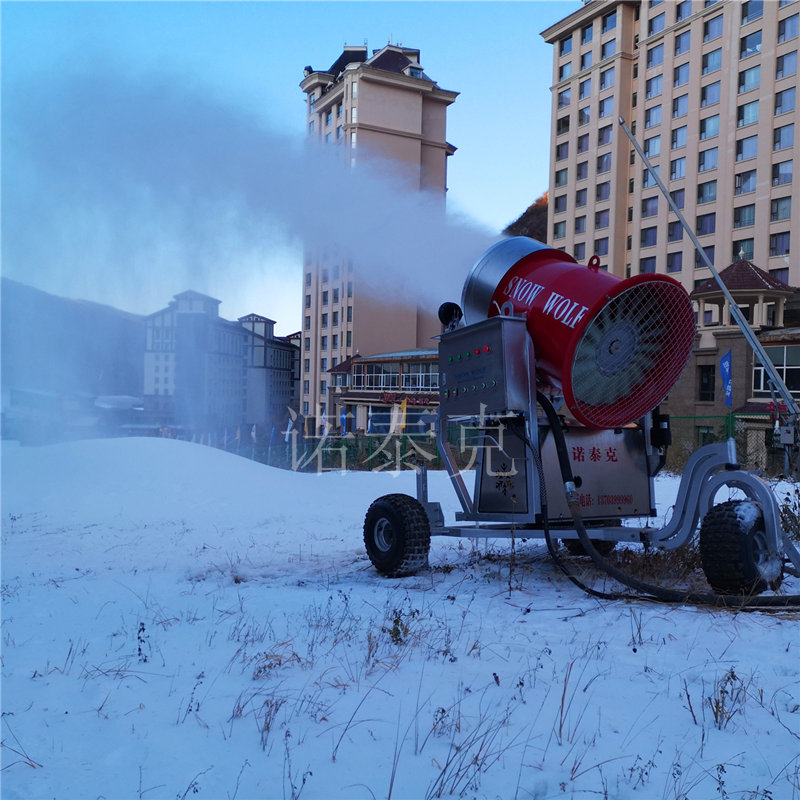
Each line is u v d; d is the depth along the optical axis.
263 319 77.56
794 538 7.75
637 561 7.63
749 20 48.03
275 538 12.16
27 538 13.23
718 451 6.54
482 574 7.73
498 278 7.24
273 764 3.44
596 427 6.96
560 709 3.78
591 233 60.00
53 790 3.28
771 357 40.03
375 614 6.05
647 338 6.85
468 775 3.29
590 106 60.12
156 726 3.92
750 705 3.89
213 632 5.72
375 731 3.75
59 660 5.22
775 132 46.44
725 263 49.25
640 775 3.22
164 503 16.22
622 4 57.12
